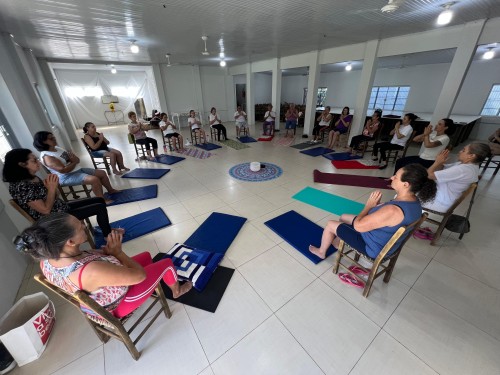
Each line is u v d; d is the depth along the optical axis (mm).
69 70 8914
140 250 2131
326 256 2010
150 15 2900
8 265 1684
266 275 1818
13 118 2971
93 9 2631
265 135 7305
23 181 1625
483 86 6285
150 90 9820
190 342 1347
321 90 10742
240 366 1230
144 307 1570
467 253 2025
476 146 1844
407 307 1540
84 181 2777
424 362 1231
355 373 1190
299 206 2902
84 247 2201
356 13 2982
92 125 3789
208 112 9656
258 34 4055
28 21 2988
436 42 3809
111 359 1274
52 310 1451
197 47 5141
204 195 3262
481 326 1414
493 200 2982
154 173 4086
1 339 1139
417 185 1243
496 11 2889
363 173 4004
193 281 1712
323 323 1443
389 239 1389
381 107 8883
